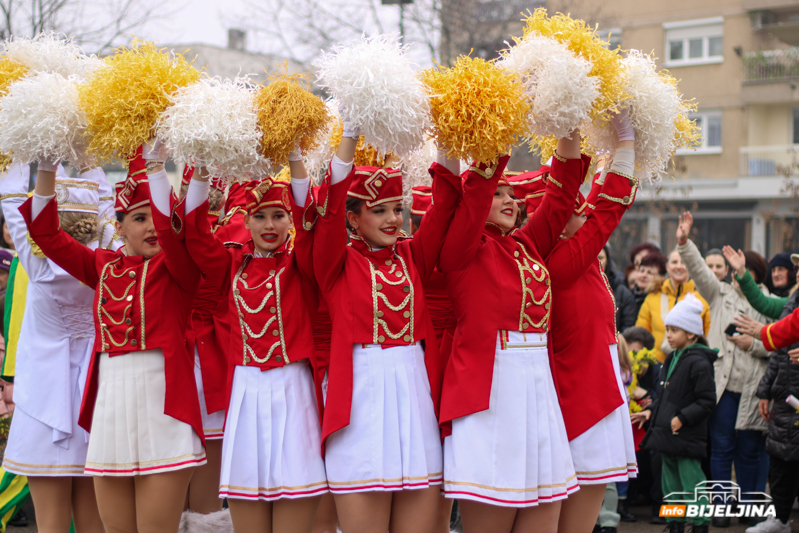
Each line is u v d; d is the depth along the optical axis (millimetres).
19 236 3531
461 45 15320
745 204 18328
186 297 3150
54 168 3105
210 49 17500
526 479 2822
